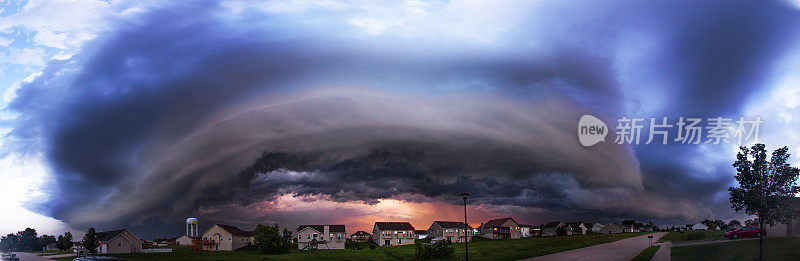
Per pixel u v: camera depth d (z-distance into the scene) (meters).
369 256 73.81
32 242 164.62
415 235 135.00
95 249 94.38
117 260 44.22
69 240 128.12
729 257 39.91
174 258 75.25
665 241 74.44
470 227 139.25
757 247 44.06
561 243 86.56
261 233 91.94
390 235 130.75
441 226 133.12
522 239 122.56
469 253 69.12
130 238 98.25
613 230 163.25
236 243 111.06
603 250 58.44
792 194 29.94
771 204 30.06
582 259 47.00
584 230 163.38
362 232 143.50
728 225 124.00
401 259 66.69
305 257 74.62
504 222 140.12
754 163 30.61
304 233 118.31
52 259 81.12
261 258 74.38
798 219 54.59
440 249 65.62
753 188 30.41
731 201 31.73
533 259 48.50
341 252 91.31
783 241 47.19
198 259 72.69
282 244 92.06
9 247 160.25
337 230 119.56
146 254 88.06
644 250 55.97
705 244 55.12
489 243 109.81
